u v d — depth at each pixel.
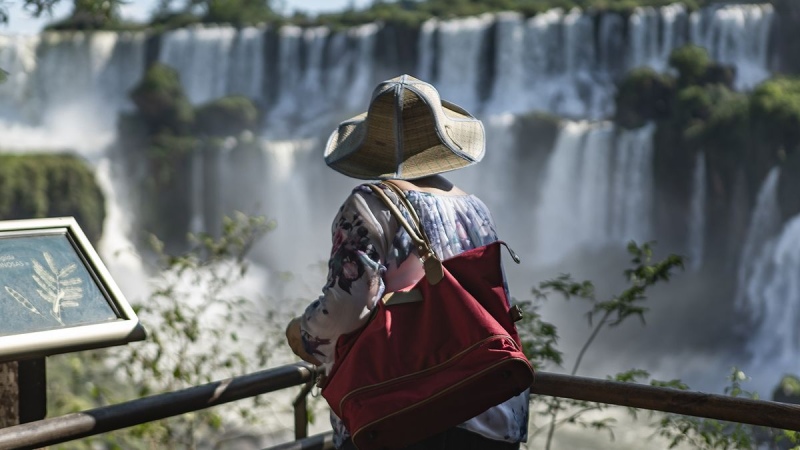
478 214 2.23
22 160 30.33
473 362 2.01
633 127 32.78
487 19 40.72
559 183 33.16
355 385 2.02
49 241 2.38
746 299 28.70
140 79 42.84
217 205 36.44
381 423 2.00
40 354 2.19
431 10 47.88
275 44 43.38
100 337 2.25
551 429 4.18
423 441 2.12
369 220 2.09
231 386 2.61
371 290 2.06
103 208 31.61
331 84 42.34
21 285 2.27
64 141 40.47
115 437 5.46
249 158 35.94
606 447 11.64
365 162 2.26
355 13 48.66
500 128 34.12
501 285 2.11
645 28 37.69
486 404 2.04
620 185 31.88
